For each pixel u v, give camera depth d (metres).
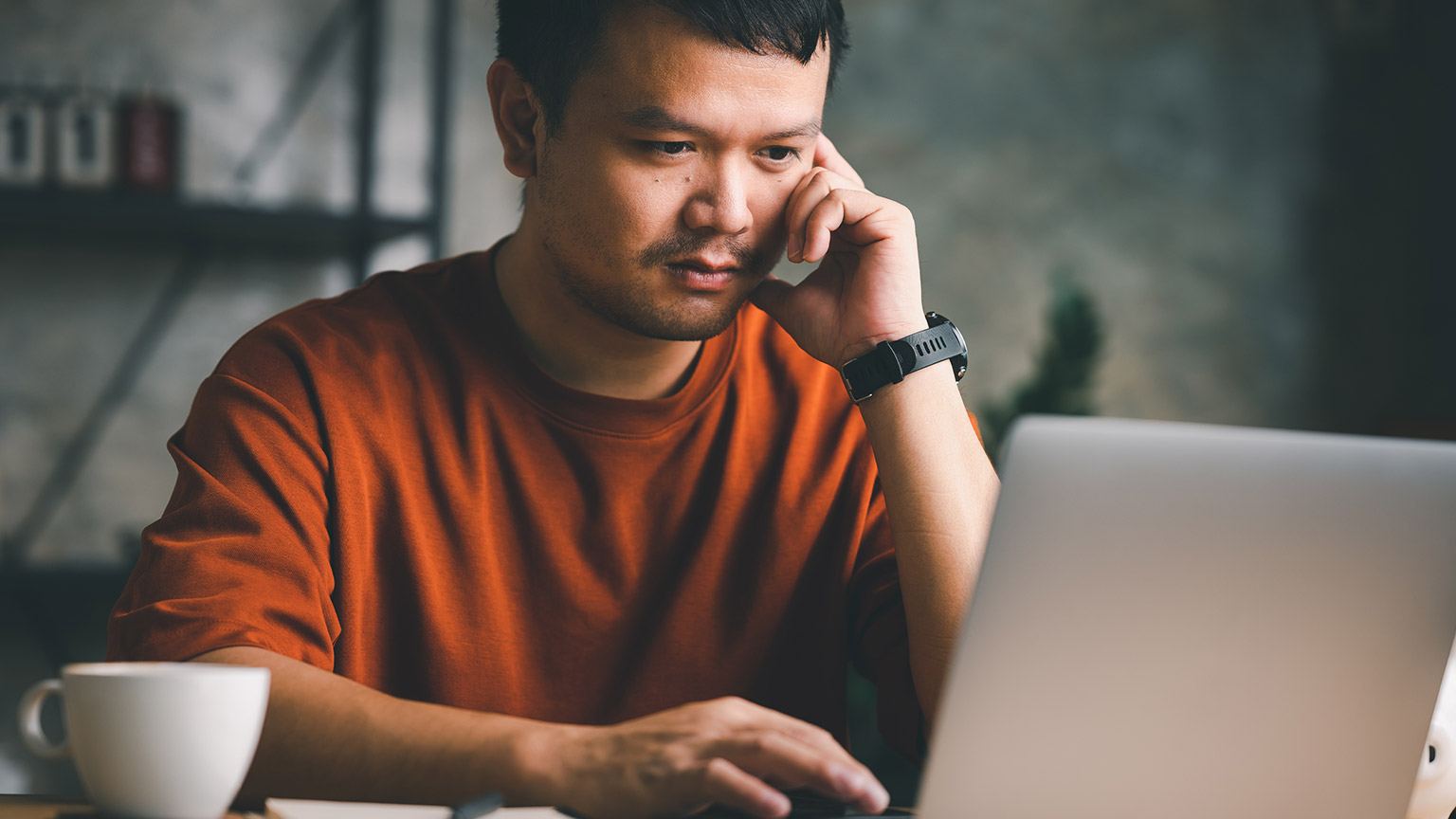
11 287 2.62
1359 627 0.61
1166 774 0.61
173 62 2.70
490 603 1.05
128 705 0.59
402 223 2.59
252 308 2.74
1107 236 3.22
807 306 1.08
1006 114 3.19
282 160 2.76
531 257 1.07
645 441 1.09
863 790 0.62
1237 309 3.27
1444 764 0.76
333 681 0.74
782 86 0.93
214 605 0.82
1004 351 3.16
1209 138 3.27
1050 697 0.59
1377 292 3.33
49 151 2.47
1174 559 0.59
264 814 0.67
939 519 0.96
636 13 0.90
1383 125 3.34
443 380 1.08
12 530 2.62
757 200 0.98
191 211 2.46
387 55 2.82
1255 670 0.60
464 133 2.88
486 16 2.89
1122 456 0.57
